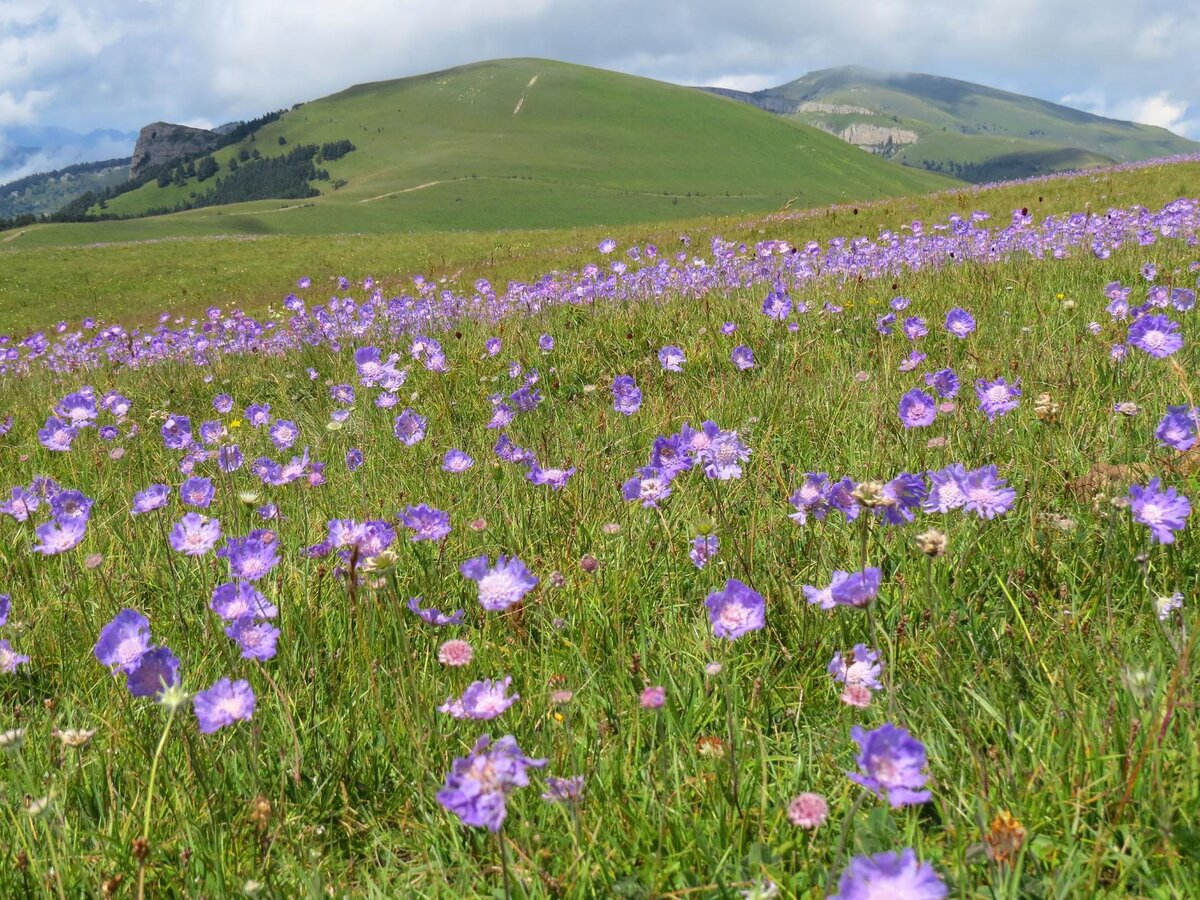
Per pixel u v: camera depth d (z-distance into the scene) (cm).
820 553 277
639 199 18938
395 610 244
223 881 186
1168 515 216
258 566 257
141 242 5278
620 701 231
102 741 235
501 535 338
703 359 590
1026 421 376
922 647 238
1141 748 183
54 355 1235
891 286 767
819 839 187
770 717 230
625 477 375
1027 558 273
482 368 644
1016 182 3147
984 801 178
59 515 350
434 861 196
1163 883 165
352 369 723
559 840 194
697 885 178
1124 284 680
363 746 232
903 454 351
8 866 194
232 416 675
